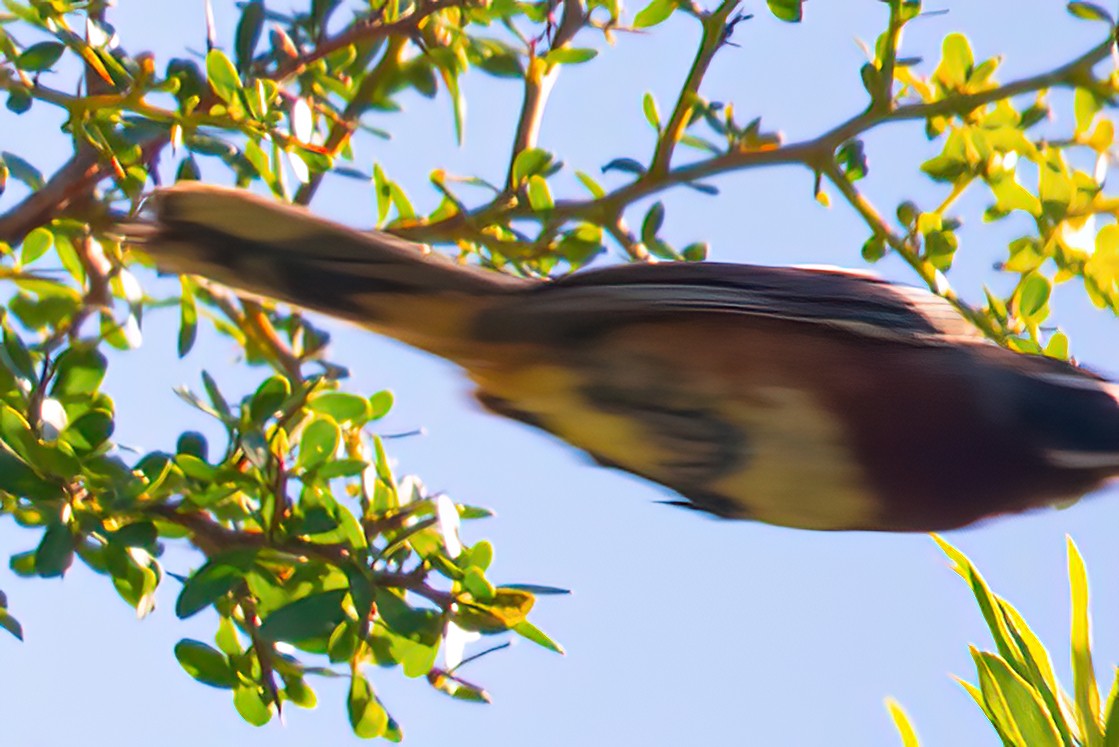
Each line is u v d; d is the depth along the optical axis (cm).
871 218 1039
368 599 898
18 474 889
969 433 880
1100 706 819
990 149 1056
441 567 925
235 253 868
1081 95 1073
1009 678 819
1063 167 1053
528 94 1066
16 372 910
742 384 884
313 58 1045
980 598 841
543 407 910
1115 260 1047
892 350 888
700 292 877
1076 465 888
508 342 889
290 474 933
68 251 1053
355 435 1024
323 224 871
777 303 880
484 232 1063
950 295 1020
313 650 961
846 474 889
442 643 907
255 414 923
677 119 1027
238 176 1090
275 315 1174
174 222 866
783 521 921
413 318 888
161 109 950
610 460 928
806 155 1036
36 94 941
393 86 1118
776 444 885
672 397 887
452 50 1084
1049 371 909
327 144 1081
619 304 873
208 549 927
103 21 991
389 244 875
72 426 912
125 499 902
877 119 1035
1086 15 1037
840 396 879
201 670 970
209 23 965
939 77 1067
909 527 909
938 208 1059
